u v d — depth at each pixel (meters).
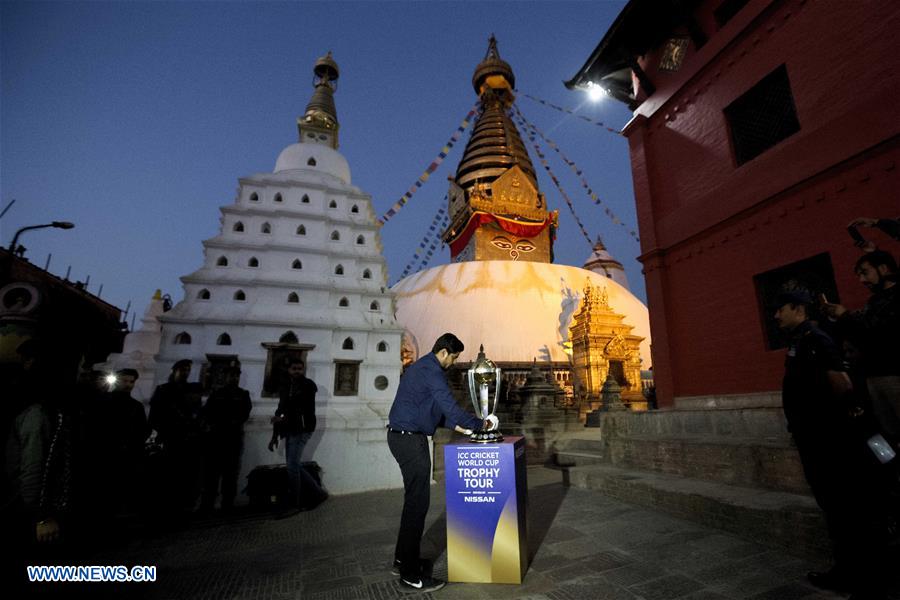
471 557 3.41
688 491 4.90
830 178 5.87
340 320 9.52
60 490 3.08
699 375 7.78
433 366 3.78
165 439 5.76
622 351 20.80
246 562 4.07
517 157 35.75
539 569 3.57
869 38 5.50
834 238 5.75
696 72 8.22
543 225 33.03
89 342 10.30
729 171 7.45
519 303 26.53
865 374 3.80
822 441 3.07
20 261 14.10
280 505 6.34
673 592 3.06
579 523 4.83
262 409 8.14
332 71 17.45
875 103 5.35
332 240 10.63
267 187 10.60
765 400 6.56
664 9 9.08
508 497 3.39
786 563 3.51
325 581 3.55
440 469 9.18
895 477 2.93
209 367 8.27
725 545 3.96
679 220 8.43
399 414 3.65
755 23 7.11
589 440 10.47
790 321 3.44
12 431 3.01
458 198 34.91
